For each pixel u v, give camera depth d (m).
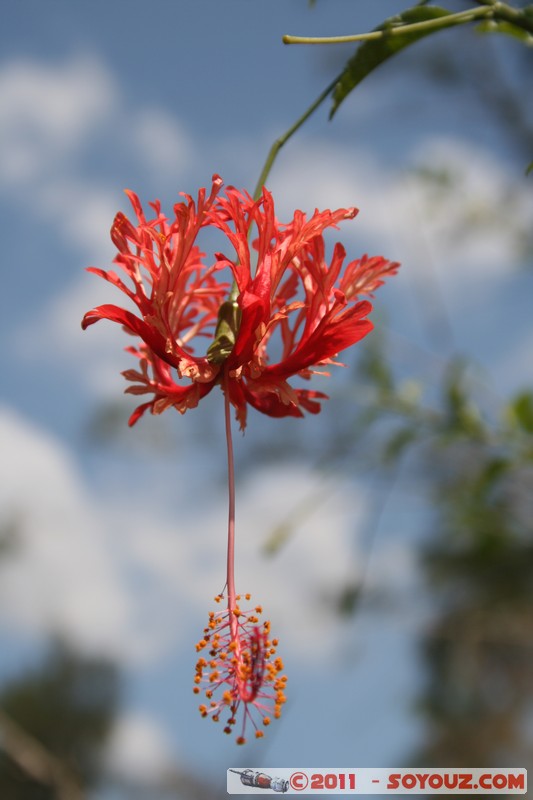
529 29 0.54
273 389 0.53
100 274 0.52
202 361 0.53
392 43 0.53
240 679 0.50
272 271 0.52
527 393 0.67
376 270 0.53
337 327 0.52
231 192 0.52
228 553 0.51
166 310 0.52
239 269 0.52
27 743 0.79
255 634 0.50
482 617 0.78
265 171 0.54
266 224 0.52
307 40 0.53
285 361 0.53
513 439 0.67
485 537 0.75
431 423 0.69
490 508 0.72
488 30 0.55
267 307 0.52
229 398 0.53
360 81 0.54
